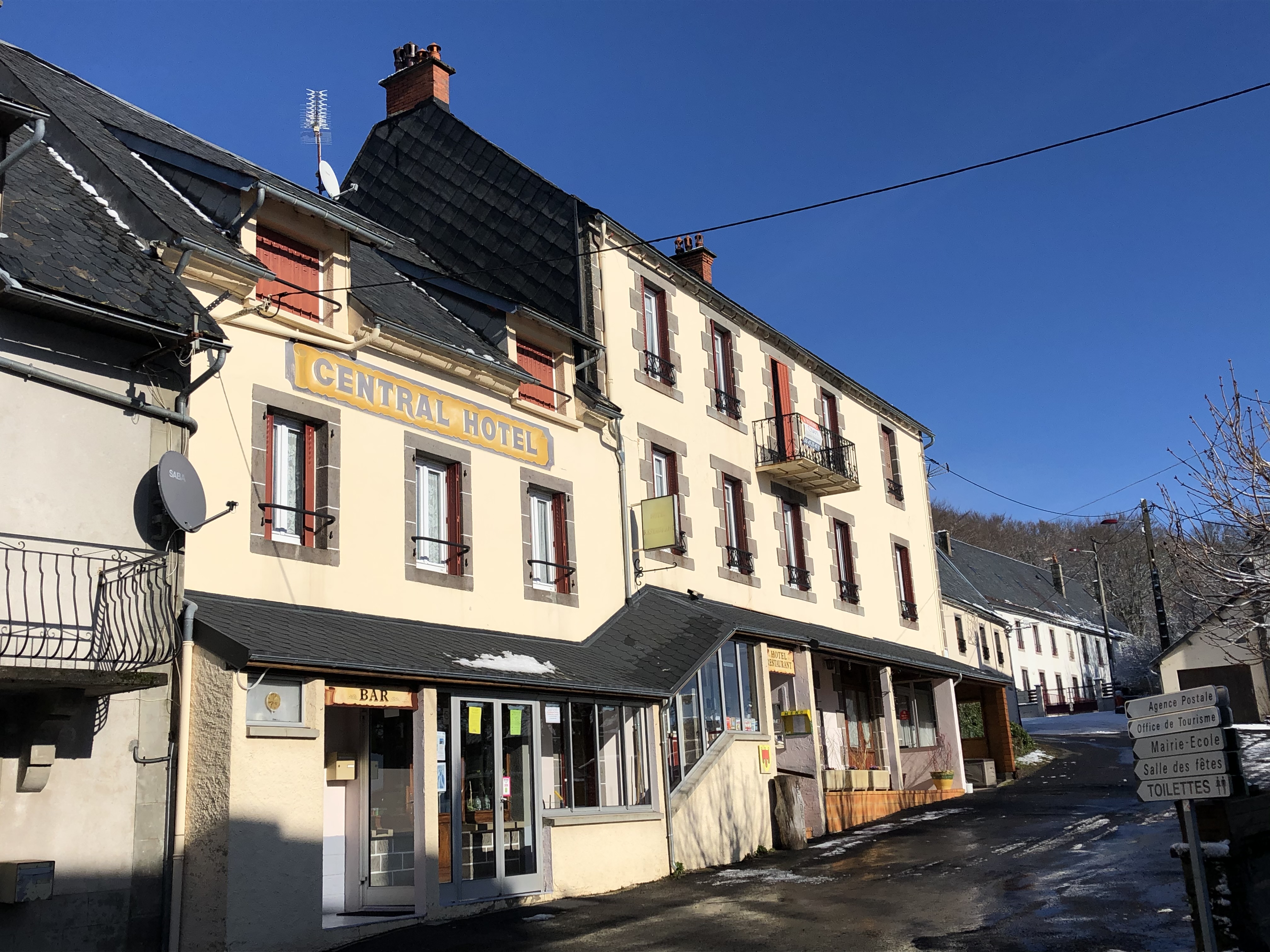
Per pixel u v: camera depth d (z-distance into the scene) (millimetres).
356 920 11438
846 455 25000
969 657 39000
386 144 21344
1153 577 31312
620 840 14094
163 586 10102
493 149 20000
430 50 21234
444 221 20219
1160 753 8172
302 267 13562
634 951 10008
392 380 13891
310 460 12820
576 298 18266
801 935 10516
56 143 12727
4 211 10320
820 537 23938
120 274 10578
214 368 10812
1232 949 8531
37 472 9500
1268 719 27500
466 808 12219
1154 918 10422
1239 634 15328
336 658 10703
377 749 12430
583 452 17234
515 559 15312
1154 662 29641
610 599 17125
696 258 23328
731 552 20641
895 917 11188
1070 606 65062
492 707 12828
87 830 9383
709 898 12797
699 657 15938
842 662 23672
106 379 10211
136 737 9859
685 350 20562
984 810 20188
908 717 26438
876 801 20438
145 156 13461
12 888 8672
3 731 9094
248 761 9969
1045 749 33406
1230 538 14148
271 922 9891
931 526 29891
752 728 17875
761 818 17000
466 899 11961
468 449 14906
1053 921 10523
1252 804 8977
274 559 11891
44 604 9203
